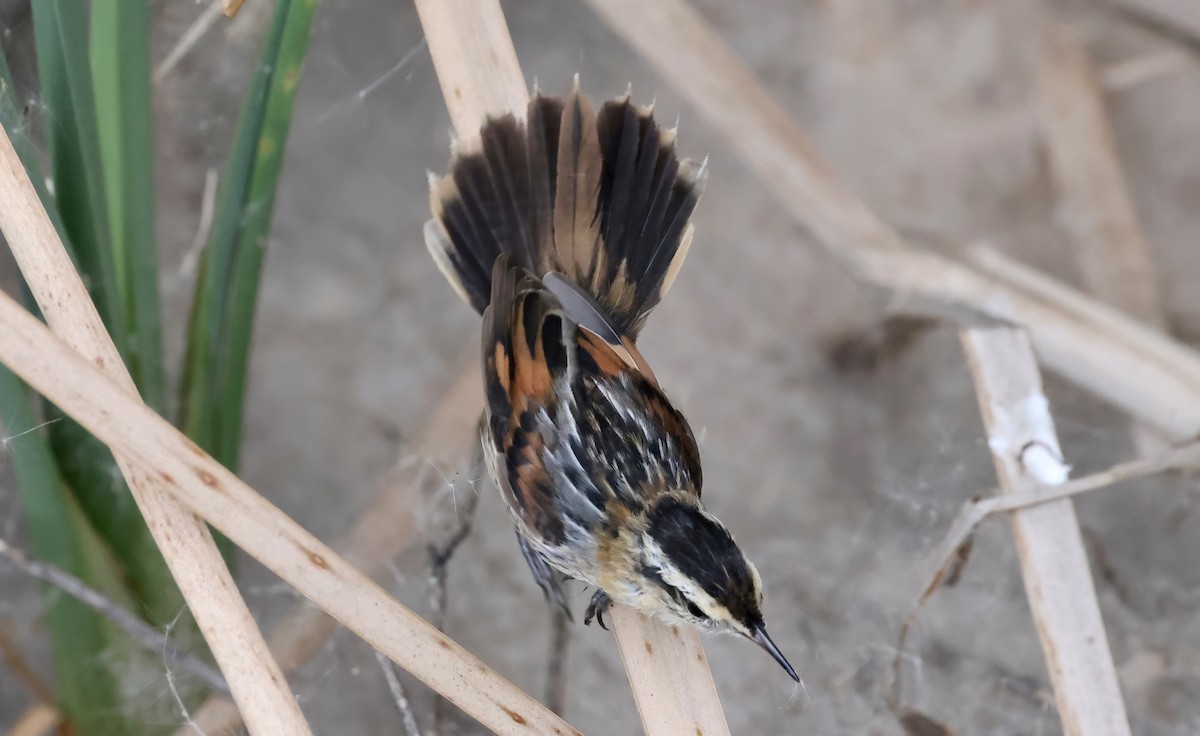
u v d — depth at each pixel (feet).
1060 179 12.99
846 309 13.02
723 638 12.88
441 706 12.64
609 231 12.52
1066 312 12.60
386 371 13.01
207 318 12.50
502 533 12.91
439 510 12.74
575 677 12.88
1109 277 12.94
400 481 12.75
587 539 12.46
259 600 12.80
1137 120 13.08
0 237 12.72
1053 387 12.85
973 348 12.55
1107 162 12.98
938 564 12.56
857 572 12.91
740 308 13.04
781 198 12.63
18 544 12.75
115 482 12.50
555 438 12.46
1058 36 13.04
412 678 12.77
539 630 12.89
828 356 13.01
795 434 13.00
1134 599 12.85
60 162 12.44
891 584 12.89
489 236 12.51
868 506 12.96
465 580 12.89
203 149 12.87
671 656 12.43
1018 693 12.78
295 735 12.28
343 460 12.98
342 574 12.30
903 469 12.96
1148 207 13.08
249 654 12.29
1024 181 13.09
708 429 13.00
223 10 12.47
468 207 12.51
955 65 13.16
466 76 12.50
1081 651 12.46
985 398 12.54
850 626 12.87
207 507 12.28
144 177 12.48
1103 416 12.87
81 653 12.51
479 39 12.50
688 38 12.61
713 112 12.60
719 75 12.61
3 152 12.34
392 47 13.01
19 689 12.75
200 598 12.30
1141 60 13.00
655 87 13.08
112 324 12.47
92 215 12.45
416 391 13.01
